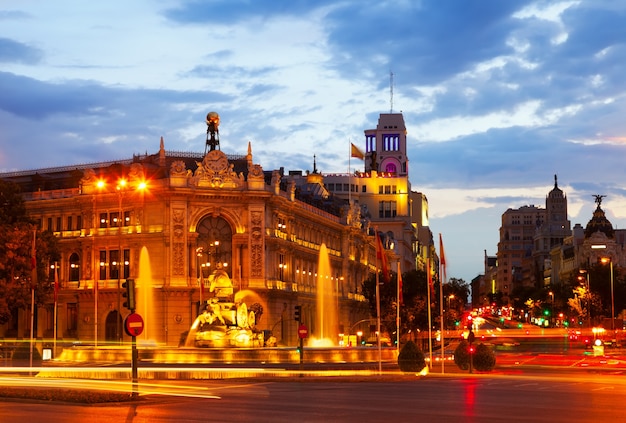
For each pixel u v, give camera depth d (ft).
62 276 524.93
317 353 336.90
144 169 504.02
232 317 365.40
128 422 148.66
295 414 160.97
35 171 583.99
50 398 181.78
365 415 160.35
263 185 505.25
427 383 244.63
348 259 650.84
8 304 408.87
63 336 520.01
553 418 157.17
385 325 531.09
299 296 549.54
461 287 620.90
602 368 337.11
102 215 514.27
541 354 476.13
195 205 494.18
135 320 185.26
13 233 411.13
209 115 540.52
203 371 264.52
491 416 159.84
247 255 495.82
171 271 486.38
